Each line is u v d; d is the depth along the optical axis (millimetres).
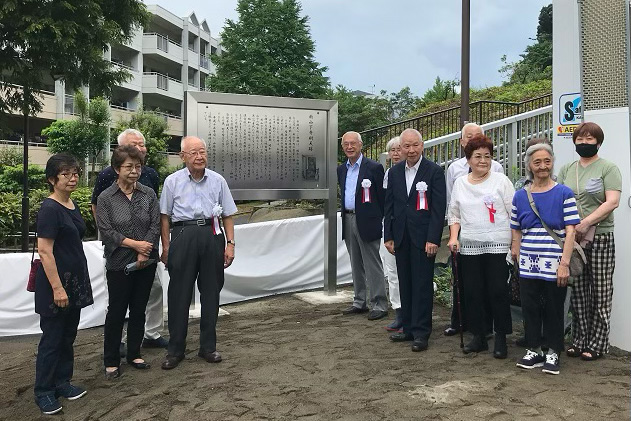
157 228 4176
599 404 3289
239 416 3318
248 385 3805
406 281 4766
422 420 3135
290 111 6672
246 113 6484
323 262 7938
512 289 4387
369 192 5699
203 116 6312
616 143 4391
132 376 4137
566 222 3801
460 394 3473
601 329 4125
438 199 4570
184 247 4289
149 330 4859
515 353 4379
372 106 27594
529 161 3982
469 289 4320
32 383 4262
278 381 3863
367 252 5805
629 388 3539
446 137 7523
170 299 4352
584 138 4078
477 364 4105
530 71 24609
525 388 3553
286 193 6699
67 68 11133
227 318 6207
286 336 5137
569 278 3867
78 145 21016
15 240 12359
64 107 27406
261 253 7312
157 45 36188
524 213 3977
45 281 3627
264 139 6570
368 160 5844
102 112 21422
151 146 24469
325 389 3676
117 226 3986
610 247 4082
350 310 6098
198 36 42031
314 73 29016
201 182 4379
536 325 3961
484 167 4223
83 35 11039
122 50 34562
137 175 4035
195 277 4414
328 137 6875
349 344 4773
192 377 4031
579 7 4578
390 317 5844
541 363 3984
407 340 4828
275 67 28188
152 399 3648
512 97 17234
